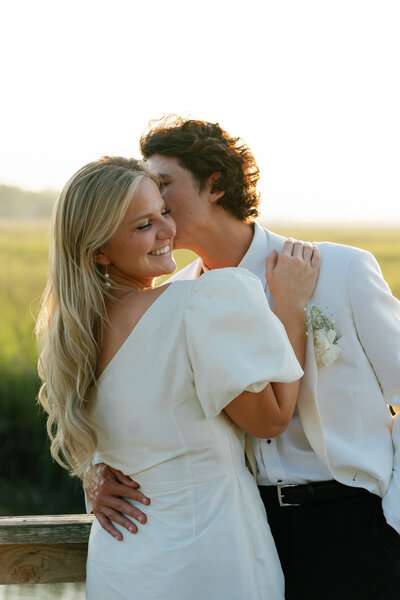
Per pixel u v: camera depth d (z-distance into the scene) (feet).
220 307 6.08
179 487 6.35
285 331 6.86
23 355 25.62
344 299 6.97
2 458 22.40
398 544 6.83
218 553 6.18
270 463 7.00
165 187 7.55
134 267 6.58
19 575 7.34
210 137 7.45
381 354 6.90
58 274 6.47
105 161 6.55
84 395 6.64
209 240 7.68
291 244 7.16
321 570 6.93
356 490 6.92
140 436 6.41
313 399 6.73
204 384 6.09
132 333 6.37
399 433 6.98
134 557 6.40
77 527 7.30
